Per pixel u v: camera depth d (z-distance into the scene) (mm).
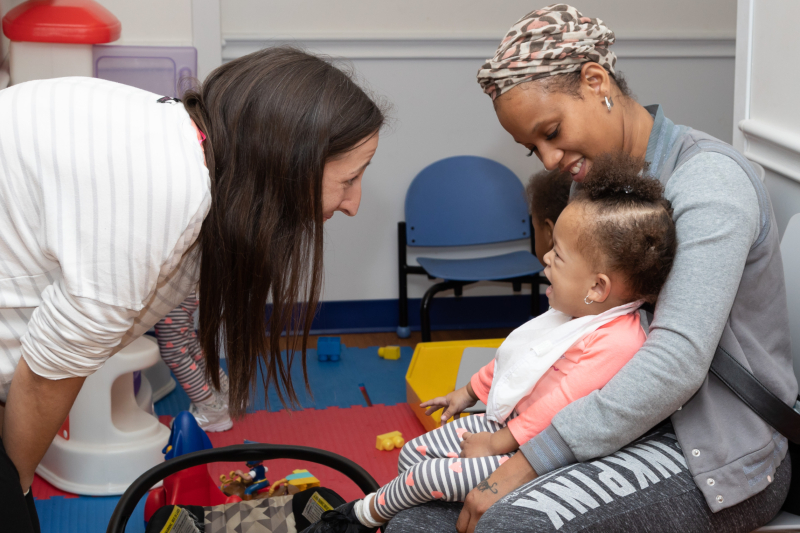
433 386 2043
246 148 748
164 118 743
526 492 815
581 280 945
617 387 835
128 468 1641
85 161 694
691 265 850
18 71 1828
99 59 2047
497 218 2736
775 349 957
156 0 2299
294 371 2426
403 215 2781
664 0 2744
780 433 901
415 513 937
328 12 2594
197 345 1955
